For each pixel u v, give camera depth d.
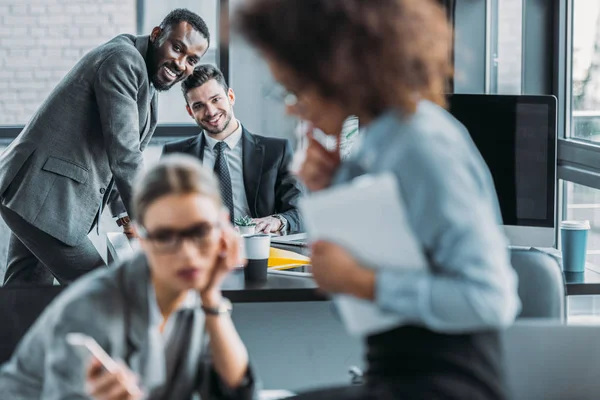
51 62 6.14
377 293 1.57
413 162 1.58
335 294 1.66
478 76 5.27
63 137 4.10
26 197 4.08
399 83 1.57
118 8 6.15
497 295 1.53
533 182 3.56
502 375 1.63
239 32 1.63
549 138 3.54
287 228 4.07
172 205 1.81
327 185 1.88
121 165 4.00
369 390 1.62
